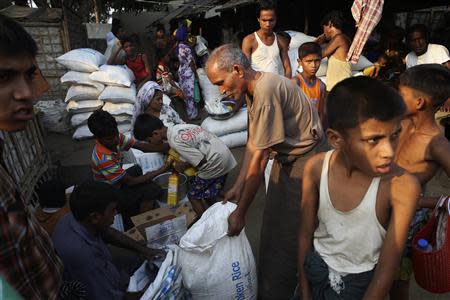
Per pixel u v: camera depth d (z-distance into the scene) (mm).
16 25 788
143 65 5852
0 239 740
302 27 7859
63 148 4801
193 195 2783
